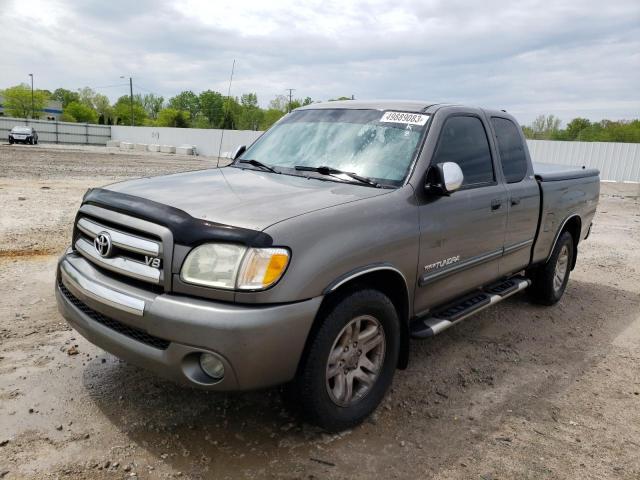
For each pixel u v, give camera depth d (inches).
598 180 253.6
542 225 199.0
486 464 115.3
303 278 104.0
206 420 123.5
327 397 114.2
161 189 126.4
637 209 628.1
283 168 153.5
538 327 205.2
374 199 125.7
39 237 291.9
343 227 113.9
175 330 100.1
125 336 109.3
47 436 113.4
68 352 152.1
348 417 120.2
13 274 221.9
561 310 228.1
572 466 116.6
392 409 135.4
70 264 125.7
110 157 1211.2
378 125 153.9
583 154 1202.0
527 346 185.5
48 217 351.9
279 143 166.6
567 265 237.3
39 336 162.7
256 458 111.2
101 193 126.1
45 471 102.7
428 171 138.9
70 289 122.2
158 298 103.1
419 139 145.2
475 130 167.5
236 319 97.6
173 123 3558.1
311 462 111.2
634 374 167.5
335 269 109.8
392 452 117.0
